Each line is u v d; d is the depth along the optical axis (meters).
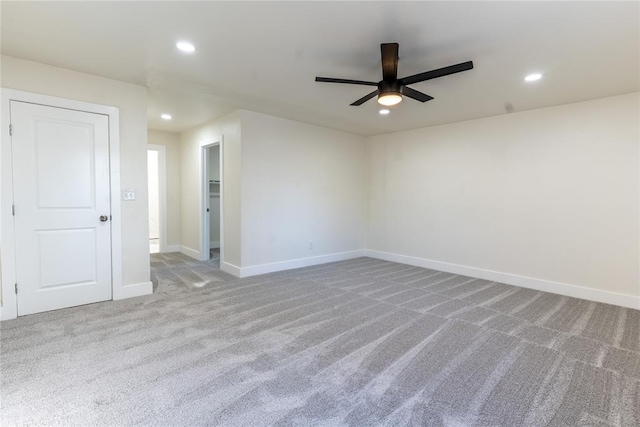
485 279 4.54
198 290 3.83
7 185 2.80
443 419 1.67
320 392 1.88
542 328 2.84
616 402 1.83
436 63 2.81
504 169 4.37
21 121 2.85
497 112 4.27
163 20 2.18
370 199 6.12
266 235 4.71
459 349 2.43
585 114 3.73
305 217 5.20
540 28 2.22
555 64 2.78
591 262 3.71
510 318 3.07
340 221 5.76
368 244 6.18
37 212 2.96
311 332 2.70
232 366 2.14
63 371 2.05
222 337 2.58
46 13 2.10
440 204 5.07
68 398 1.78
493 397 1.86
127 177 3.45
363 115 4.54
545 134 4.02
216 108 4.31
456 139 4.86
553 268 3.97
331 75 3.13
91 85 3.18
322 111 4.37
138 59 2.81
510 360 2.28
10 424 1.58
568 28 2.21
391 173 5.75
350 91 3.57
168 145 6.20
